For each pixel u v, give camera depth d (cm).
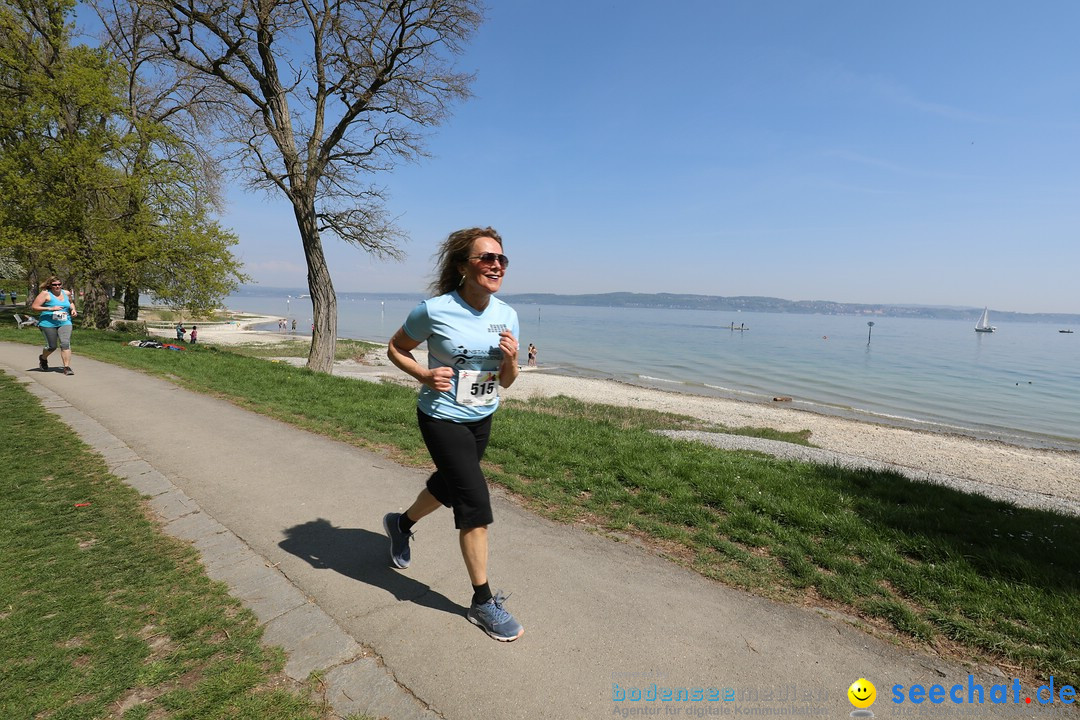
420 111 1522
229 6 1345
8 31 1723
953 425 2134
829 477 580
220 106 1888
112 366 1091
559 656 247
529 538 376
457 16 1423
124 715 201
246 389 940
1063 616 281
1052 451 1677
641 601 297
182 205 1917
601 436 715
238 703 209
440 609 283
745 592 312
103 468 484
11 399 736
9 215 1584
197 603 278
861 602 301
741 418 2008
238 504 421
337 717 206
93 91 1647
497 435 660
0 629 247
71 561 316
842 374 3791
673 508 437
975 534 400
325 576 313
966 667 250
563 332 8656
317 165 1474
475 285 256
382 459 558
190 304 1892
